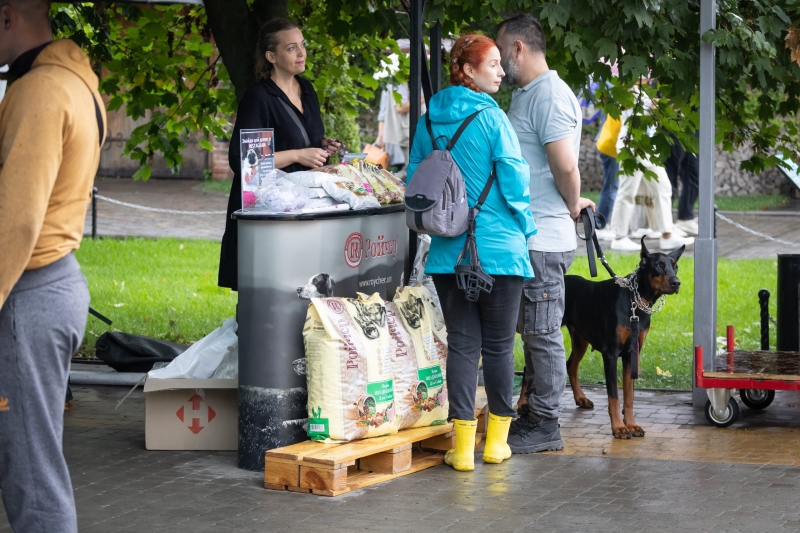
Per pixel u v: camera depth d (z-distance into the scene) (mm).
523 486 5883
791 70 8281
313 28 10523
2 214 3637
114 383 8695
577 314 7227
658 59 7738
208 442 6641
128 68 10617
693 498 5625
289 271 5961
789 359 7770
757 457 6504
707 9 7770
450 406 6262
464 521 5258
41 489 3918
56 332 3871
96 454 6543
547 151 6434
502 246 5965
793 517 5289
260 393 6066
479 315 6223
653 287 6820
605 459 6465
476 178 6000
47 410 3918
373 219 6621
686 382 9055
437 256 6082
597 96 9617
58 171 3809
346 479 5801
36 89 3742
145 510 5418
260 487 5848
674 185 17969
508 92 23172
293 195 6000
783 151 9562
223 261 6949
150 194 24641
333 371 5910
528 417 6789
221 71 10711
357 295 6441
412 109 7051
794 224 19609
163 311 12234
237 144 6555
